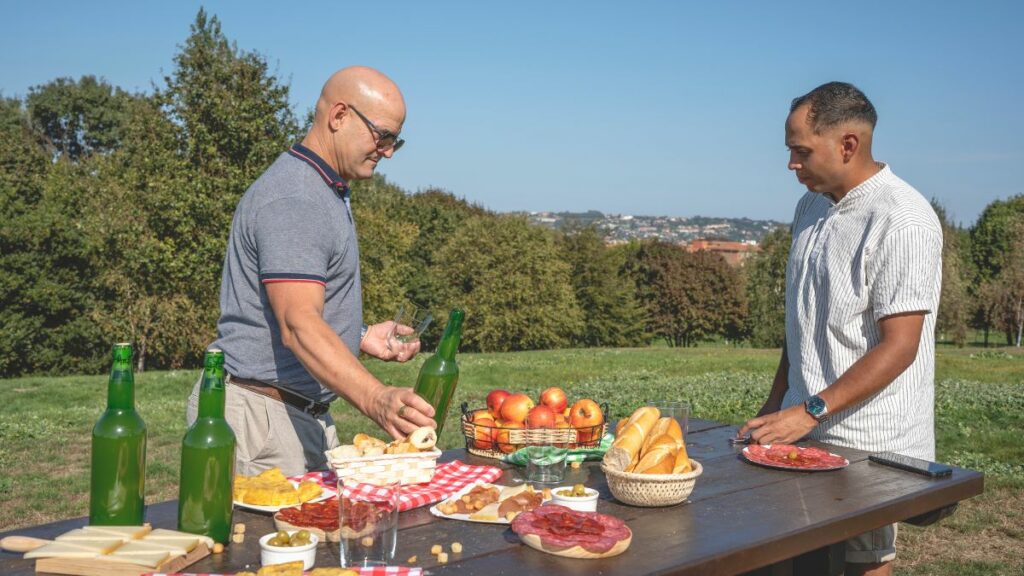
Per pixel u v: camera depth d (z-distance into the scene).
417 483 2.29
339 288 2.72
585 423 2.80
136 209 22.12
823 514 2.16
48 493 6.85
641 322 47.91
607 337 47.12
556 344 42.69
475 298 40.41
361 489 1.72
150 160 21.67
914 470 2.62
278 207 2.51
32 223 22.88
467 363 20.73
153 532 1.76
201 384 1.86
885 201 2.90
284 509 1.97
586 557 1.77
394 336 3.02
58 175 27.67
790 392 3.24
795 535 2.00
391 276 34.06
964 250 51.25
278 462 2.75
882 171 2.97
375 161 2.79
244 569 1.70
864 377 2.79
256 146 21.41
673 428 2.41
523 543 1.87
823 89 2.97
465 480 2.42
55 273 23.31
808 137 2.97
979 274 50.06
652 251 49.84
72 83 47.41
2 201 23.41
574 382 15.57
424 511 2.15
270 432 2.72
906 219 2.82
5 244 22.70
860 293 2.93
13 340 22.44
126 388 1.86
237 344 2.71
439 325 39.81
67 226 23.47
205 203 21.00
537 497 2.13
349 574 1.57
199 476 1.79
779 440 2.89
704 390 13.15
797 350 3.17
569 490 2.15
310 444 2.82
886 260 2.84
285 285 2.44
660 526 2.04
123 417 1.85
